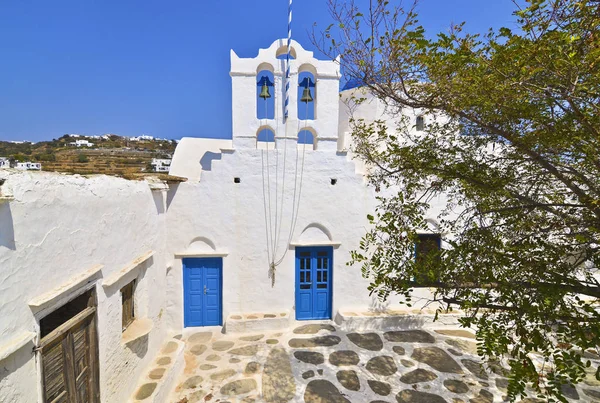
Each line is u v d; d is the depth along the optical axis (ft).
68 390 11.30
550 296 8.12
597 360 21.49
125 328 16.93
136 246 17.84
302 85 27.50
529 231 11.30
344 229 27.20
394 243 12.64
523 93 9.05
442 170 12.60
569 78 7.97
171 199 25.40
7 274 8.57
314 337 24.70
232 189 25.90
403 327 26.35
